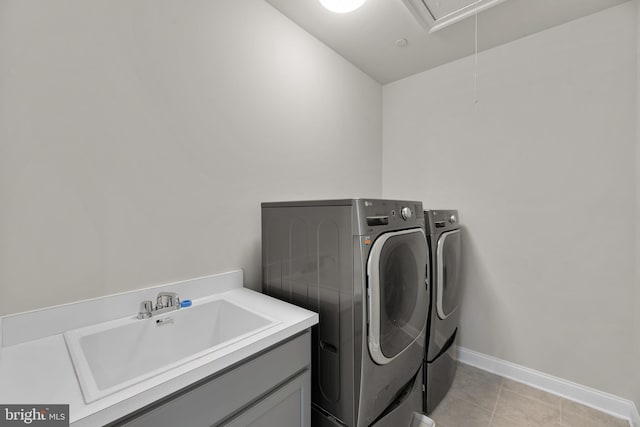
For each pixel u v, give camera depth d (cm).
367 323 102
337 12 167
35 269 90
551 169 187
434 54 221
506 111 204
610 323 168
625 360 163
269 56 167
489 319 212
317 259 116
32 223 89
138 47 113
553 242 187
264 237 143
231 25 147
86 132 100
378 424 114
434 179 242
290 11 173
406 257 127
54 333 92
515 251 201
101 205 104
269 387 91
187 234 130
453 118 231
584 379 176
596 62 171
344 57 225
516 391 187
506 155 204
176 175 126
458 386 192
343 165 228
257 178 162
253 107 159
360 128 246
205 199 137
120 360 98
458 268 199
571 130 179
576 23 177
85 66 100
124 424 60
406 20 181
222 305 128
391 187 271
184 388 70
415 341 136
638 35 156
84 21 99
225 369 79
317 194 203
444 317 172
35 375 70
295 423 101
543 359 190
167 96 122
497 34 194
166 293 115
